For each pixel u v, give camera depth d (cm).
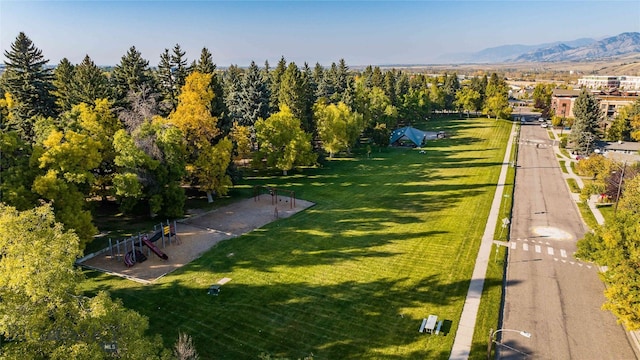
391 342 2328
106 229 3912
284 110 6312
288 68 7369
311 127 7875
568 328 2530
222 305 2667
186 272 3112
